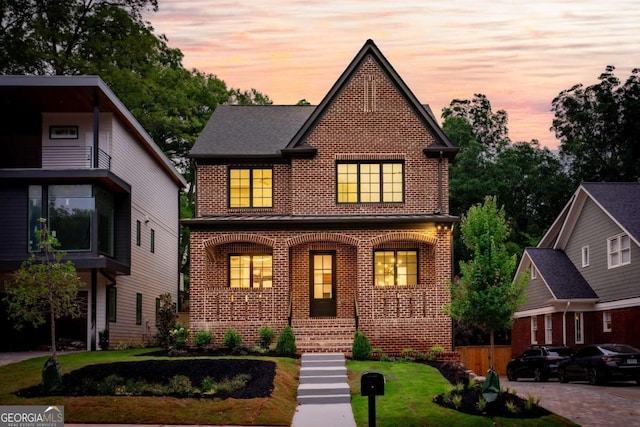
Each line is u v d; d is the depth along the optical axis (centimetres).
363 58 2969
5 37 4375
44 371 1844
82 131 3086
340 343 2577
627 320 3098
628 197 3362
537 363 2967
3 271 2820
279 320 2691
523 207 5641
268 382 1925
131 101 4572
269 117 3275
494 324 1839
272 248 2827
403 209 2894
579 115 5972
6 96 2862
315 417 1731
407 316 2673
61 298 1994
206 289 2705
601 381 2580
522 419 1705
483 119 6525
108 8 4612
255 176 2998
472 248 1966
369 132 2938
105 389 1842
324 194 2898
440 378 2117
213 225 2744
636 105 5678
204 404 1745
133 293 3397
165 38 5019
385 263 2916
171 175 4209
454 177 5434
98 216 2908
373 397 1443
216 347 2512
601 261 3397
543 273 3638
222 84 5353
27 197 2848
